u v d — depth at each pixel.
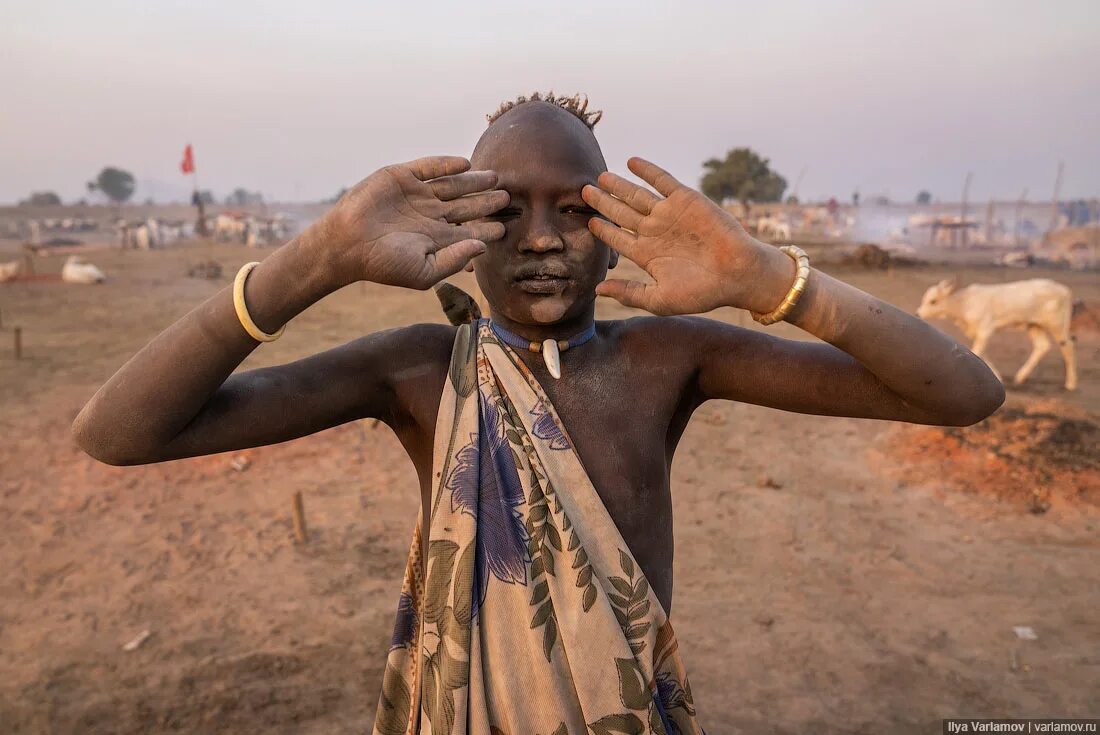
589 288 1.54
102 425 1.35
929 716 4.31
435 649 1.47
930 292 12.02
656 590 1.60
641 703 1.43
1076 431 8.29
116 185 146.50
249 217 61.72
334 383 1.56
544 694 1.42
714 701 4.45
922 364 1.42
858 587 5.75
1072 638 5.04
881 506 7.18
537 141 1.48
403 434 1.69
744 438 9.13
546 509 1.45
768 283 1.35
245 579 5.86
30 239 61.19
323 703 4.39
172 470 8.01
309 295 1.32
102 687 4.53
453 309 1.71
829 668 4.76
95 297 22.91
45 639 5.04
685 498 7.40
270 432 1.50
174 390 1.33
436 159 1.32
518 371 1.52
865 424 9.52
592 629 1.42
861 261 29.52
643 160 1.36
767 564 6.11
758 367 1.65
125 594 5.63
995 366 13.08
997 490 7.36
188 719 4.24
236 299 1.29
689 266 1.35
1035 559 6.12
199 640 5.04
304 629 5.18
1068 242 45.81
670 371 1.66
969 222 55.06
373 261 1.26
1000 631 5.14
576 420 1.57
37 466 8.05
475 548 1.45
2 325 17.28
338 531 6.69
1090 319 17.12
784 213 68.31
